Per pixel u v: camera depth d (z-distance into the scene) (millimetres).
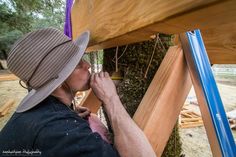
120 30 828
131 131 865
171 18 553
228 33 1074
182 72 1048
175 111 1000
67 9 1958
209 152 4461
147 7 645
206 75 1020
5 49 19328
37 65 892
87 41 1000
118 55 1338
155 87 1022
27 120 842
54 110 862
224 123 977
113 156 789
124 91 1281
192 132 5500
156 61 1281
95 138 788
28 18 17484
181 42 1070
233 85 13133
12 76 15945
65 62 916
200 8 470
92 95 1652
